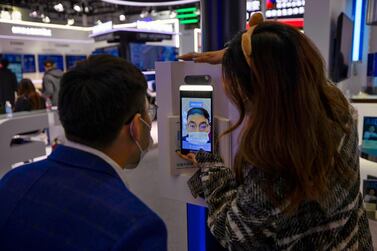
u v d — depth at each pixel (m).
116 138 0.72
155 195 3.62
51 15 14.09
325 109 0.75
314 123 0.70
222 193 0.92
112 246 0.58
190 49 9.70
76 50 11.66
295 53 0.70
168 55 9.52
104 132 0.70
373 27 3.99
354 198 0.77
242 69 0.75
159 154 1.27
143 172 4.36
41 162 0.75
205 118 1.13
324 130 0.71
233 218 0.77
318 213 0.74
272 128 0.69
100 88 0.67
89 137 0.70
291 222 0.74
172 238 2.68
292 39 0.71
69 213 0.63
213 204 0.91
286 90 0.69
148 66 8.82
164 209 3.27
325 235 0.75
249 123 0.73
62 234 0.61
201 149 1.11
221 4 1.42
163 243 0.63
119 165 0.77
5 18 9.81
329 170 0.72
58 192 0.66
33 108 4.87
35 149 3.78
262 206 0.71
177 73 1.21
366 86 3.90
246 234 0.75
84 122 0.68
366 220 0.86
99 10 14.68
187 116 1.16
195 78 1.21
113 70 0.70
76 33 11.49
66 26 11.14
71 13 14.05
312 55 0.72
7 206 0.68
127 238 0.58
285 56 0.70
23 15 12.14
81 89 0.67
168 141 1.23
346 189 0.75
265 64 0.70
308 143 0.68
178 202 3.42
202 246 1.47
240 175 0.82
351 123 0.80
